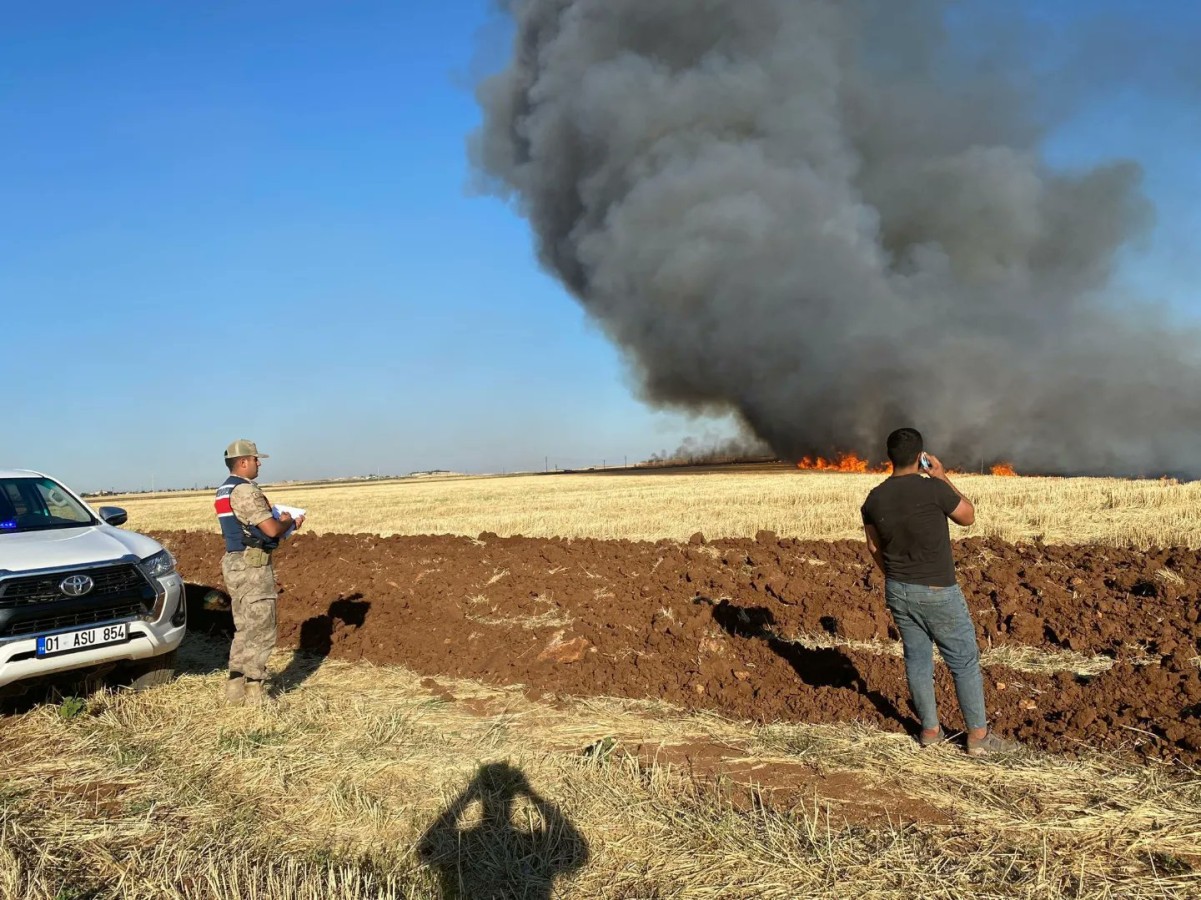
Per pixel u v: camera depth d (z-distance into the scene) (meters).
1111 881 3.27
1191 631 6.52
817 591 8.48
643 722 5.62
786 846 3.64
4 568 5.80
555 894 3.39
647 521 19.53
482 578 10.61
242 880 3.55
